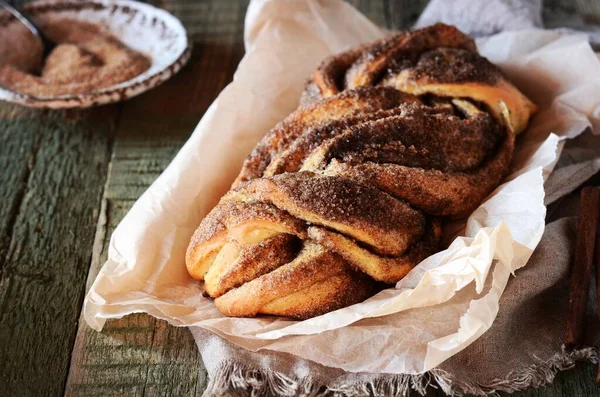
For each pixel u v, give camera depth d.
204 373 0.48
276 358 0.47
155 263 0.52
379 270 0.48
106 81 0.70
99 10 0.77
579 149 0.60
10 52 0.72
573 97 0.60
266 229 0.49
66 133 0.67
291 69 0.64
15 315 0.53
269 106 0.62
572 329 0.48
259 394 0.47
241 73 0.62
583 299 0.49
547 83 0.62
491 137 0.56
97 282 0.50
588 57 0.60
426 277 0.46
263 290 0.47
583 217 0.53
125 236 0.52
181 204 0.54
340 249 0.48
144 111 0.70
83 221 0.60
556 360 0.47
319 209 0.48
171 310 0.49
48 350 0.50
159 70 0.69
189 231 0.54
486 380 0.47
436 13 0.75
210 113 0.59
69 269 0.56
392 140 0.52
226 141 0.58
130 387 0.48
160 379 0.48
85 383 0.48
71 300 0.54
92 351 0.50
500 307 0.48
